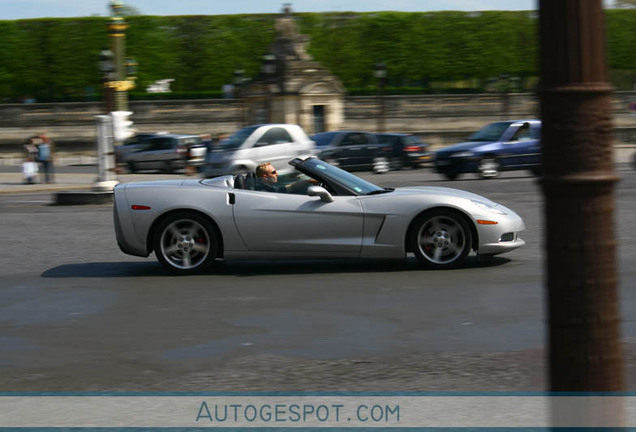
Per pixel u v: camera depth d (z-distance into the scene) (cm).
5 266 1152
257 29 6788
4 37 6625
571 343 257
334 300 870
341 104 6084
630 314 775
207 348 681
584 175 250
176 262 1038
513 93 6688
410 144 3619
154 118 6381
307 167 1054
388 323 758
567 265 255
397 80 6931
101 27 6606
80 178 3706
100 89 6688
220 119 6384
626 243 1266
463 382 569
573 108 248
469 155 2825
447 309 812
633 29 6800
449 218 1027
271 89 5944
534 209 1833
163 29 6744
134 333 739
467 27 6800
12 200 2458
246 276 1026
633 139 6150
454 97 6569
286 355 653
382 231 1021
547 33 248
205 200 1023
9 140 6331
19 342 714
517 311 796
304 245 1023
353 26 6844
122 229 1031
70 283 1005
